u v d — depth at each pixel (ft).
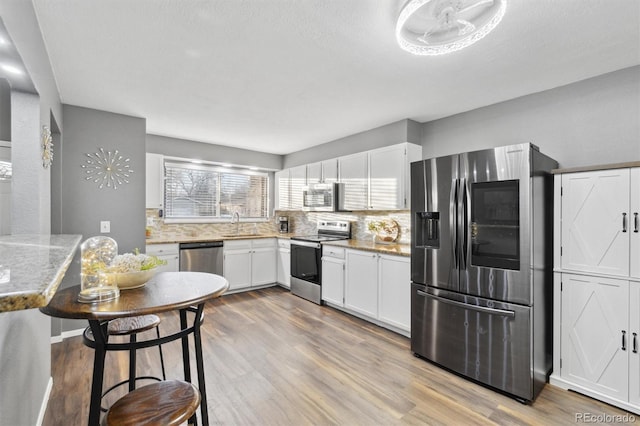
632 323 6.35
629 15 5.56
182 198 15.56
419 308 8.76
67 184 10.10
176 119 11.64
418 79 8.22
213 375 7.64
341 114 10.99
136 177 11.31
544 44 6.53
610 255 6.64
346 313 12.35
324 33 6.13
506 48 6.68
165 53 6.90
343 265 12.29
